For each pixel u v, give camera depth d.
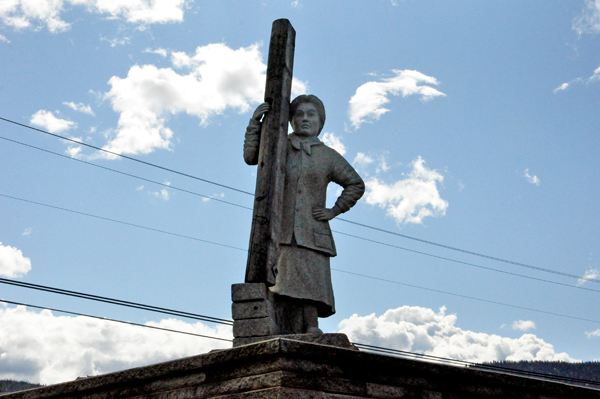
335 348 7.08
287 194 9.62
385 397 7.30
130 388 8.00
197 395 7.26
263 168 9.23
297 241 9.30
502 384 8.29
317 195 9.79
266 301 8.34
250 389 6.81
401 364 7.52
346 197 9.90
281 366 6.68
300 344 6.82
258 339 8.13
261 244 8.75
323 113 10.45
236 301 8.41
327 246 9.52
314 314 9.22
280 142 9.38
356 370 7.23
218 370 7.23
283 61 9.84
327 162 9.97
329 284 9.50
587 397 8.97
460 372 7.96
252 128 9.73
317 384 6.84
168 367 7.61
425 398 7.64
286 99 9.73
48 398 8.72
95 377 8.27
